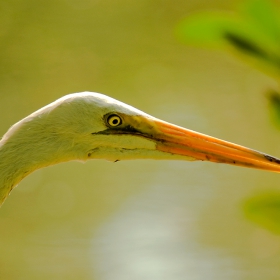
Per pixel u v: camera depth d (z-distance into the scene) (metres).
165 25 21.78
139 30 21.39
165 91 18.06
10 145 4.98
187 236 11.97
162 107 17.05
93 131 5.13
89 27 21.31
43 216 12.84
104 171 14.52
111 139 5.20
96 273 10.93
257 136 15.61
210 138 5.41
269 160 5.32
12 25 20.84
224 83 18.48
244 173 14.20
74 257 11.39
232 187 13.58
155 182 13.85
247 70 19.14
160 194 13.39
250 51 4.41
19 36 20.31
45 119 5.04
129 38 20.89
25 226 12.55
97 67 19.23
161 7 22.56
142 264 11.08
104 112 5.13
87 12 22.14
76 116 5.07
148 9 22.56
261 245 11.70
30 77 18.30
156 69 19.30
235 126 16.12
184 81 18.73
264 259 11.27
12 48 19.67
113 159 5.25
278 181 13.88
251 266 10.95
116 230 12.25
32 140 5.02
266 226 4.63
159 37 21.20
